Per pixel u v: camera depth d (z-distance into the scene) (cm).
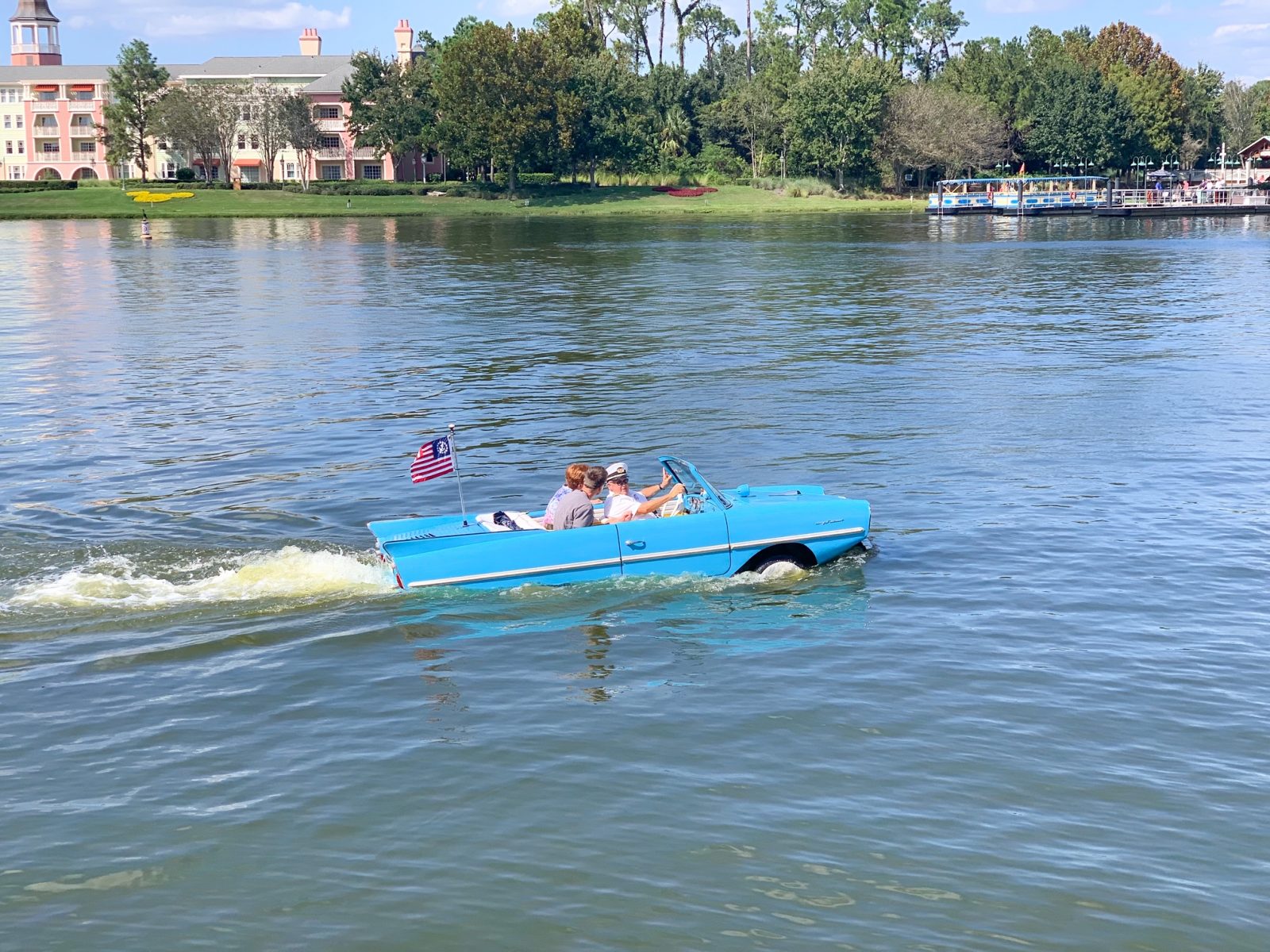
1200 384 2395
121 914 696
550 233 8288
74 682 1006
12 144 13300
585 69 12119
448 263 5775
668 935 674
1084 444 1878
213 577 1249
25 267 5594
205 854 755
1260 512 1508
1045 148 13288
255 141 12500
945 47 16925
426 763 871
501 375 2564
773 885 721
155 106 11962
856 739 909
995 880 726
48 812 805
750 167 13762
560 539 1217
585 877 729
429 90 12062
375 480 1675
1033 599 1216
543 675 1027
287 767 866
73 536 1401
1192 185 12694
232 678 1017
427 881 725
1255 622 1152
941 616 1170
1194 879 730
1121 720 942
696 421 2064
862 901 705
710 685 1006
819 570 1302
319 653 1070
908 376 2511
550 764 869
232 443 1925
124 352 2945
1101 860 748
